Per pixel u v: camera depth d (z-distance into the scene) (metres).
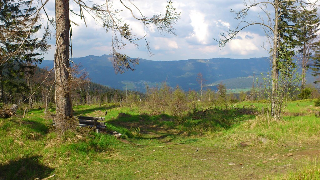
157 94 26.64
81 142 9.06
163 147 10.74
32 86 29.23
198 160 8.31
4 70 26.73
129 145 10.61
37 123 11.23
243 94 47.03
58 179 6.62
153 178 6.51
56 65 9.94
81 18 10.64
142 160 8.37
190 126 16.91
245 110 22.25
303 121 12.65
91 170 7.31
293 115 18.14
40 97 35.12
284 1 15.12
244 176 6.02
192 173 6.76
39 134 9.81
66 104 10.05
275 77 15.08
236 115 20.09
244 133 11.73
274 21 15.72
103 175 6.88
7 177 6.55
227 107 24.80
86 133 9.95
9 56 9.16
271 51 15.32
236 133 12.10
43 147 8.66
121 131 13.15
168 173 6.88
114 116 21.19
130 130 15.26
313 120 12.69
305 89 41.19
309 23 15.88
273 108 14.14
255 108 23.12
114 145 10.02
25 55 24.12
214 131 15.01
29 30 9.17
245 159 8.22
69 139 9.06
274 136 10.55
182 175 6.62
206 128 15.88
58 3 9.99
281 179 5.15
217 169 7.07
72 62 9.98
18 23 9.12
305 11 15.02
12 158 7.61
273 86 13.96
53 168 7.32
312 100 35.28
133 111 24.77
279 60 13.88
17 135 9.21
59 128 9.67
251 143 10.20
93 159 8.21
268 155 8.52
